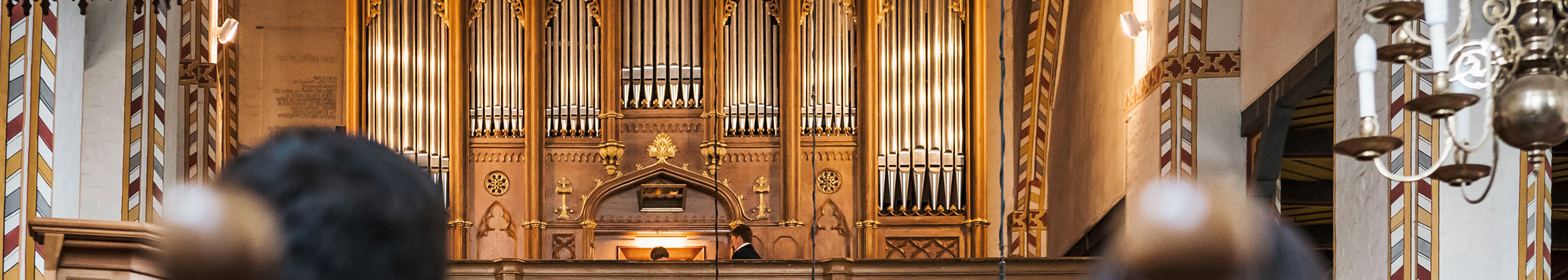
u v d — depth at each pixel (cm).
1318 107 773
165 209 61
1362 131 299
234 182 61
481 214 1187
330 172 62
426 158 1167
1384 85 521
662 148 1201
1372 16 313
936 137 1166
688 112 1209
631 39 1217
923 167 1162
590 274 788
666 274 786
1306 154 808
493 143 1197
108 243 414
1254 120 713
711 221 1199
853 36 1205
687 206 1205
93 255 415
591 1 1223
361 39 1189
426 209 66
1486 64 326
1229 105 746
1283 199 892
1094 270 73
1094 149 955
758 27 1212
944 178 1162
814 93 905
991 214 1149
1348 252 555
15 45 582
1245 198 73
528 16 1209
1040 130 1145
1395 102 512
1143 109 796
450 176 1171
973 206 1153
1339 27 553
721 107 1196
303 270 59
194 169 937
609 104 1198
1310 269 72
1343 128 549
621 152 1198
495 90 1200
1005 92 1162
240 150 66
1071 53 1070
